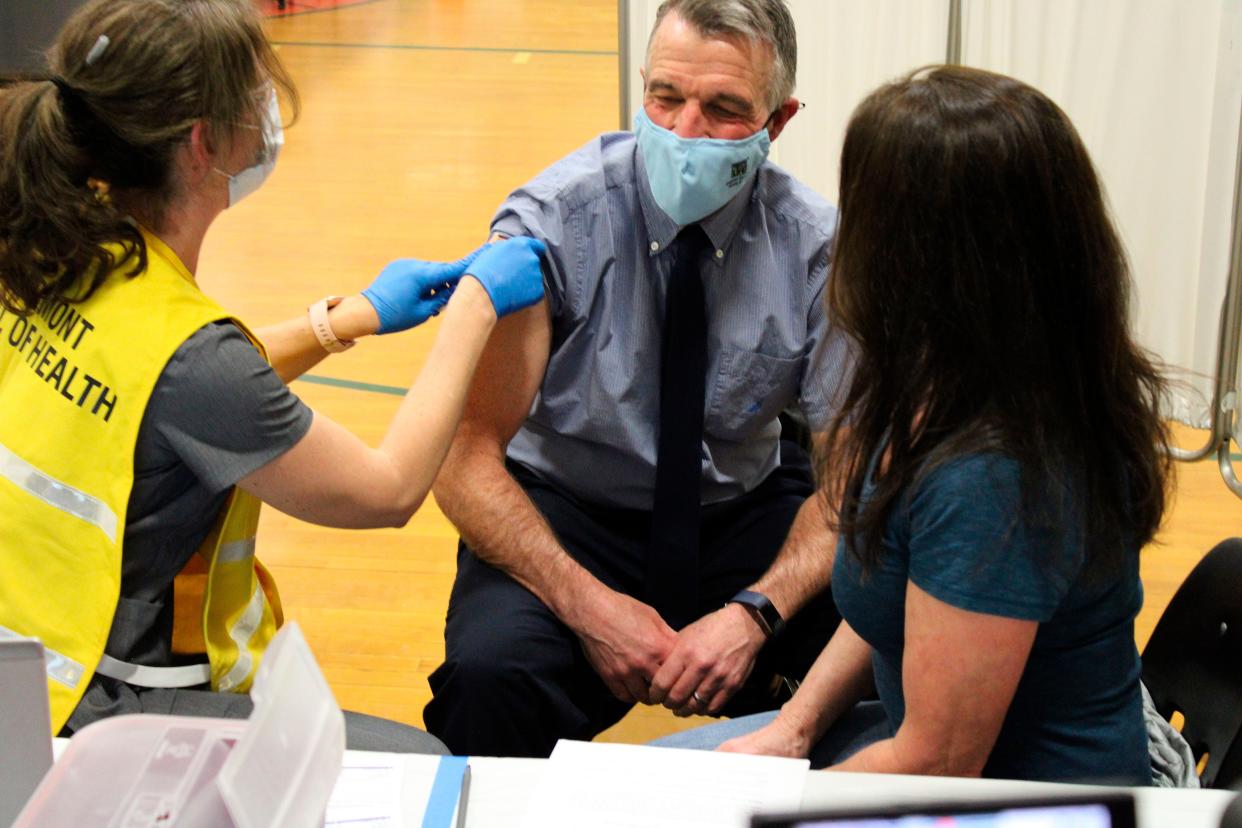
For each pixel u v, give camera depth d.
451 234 4.86
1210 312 2.96
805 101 2.85
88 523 1.23
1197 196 2.89
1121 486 1.09
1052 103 1.06
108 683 1.27
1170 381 1.32
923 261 1.05
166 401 1.21
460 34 8.72
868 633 1.22
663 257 1.76
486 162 5.83
